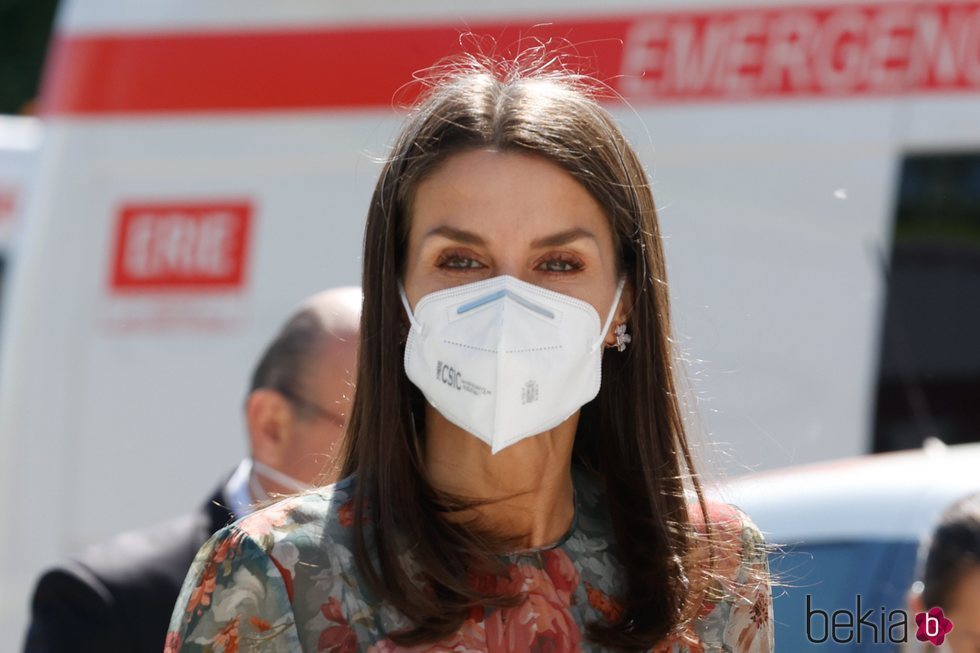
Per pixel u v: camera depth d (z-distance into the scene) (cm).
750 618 738
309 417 1152
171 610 1097
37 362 1634
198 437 1580
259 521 668
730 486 1030
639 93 1492
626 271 738
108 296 1633
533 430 687
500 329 671
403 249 709
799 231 1434
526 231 686
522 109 696
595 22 1512
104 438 1603
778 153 1451
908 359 1386
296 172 1598
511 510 704
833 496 1095
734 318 1431
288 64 1619
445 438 711
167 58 1664
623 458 748
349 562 665
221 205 1617
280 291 1580
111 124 1669
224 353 1589
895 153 1423
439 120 698
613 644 689
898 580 1024
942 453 1146
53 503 1606
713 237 1452
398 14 1580
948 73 1422
